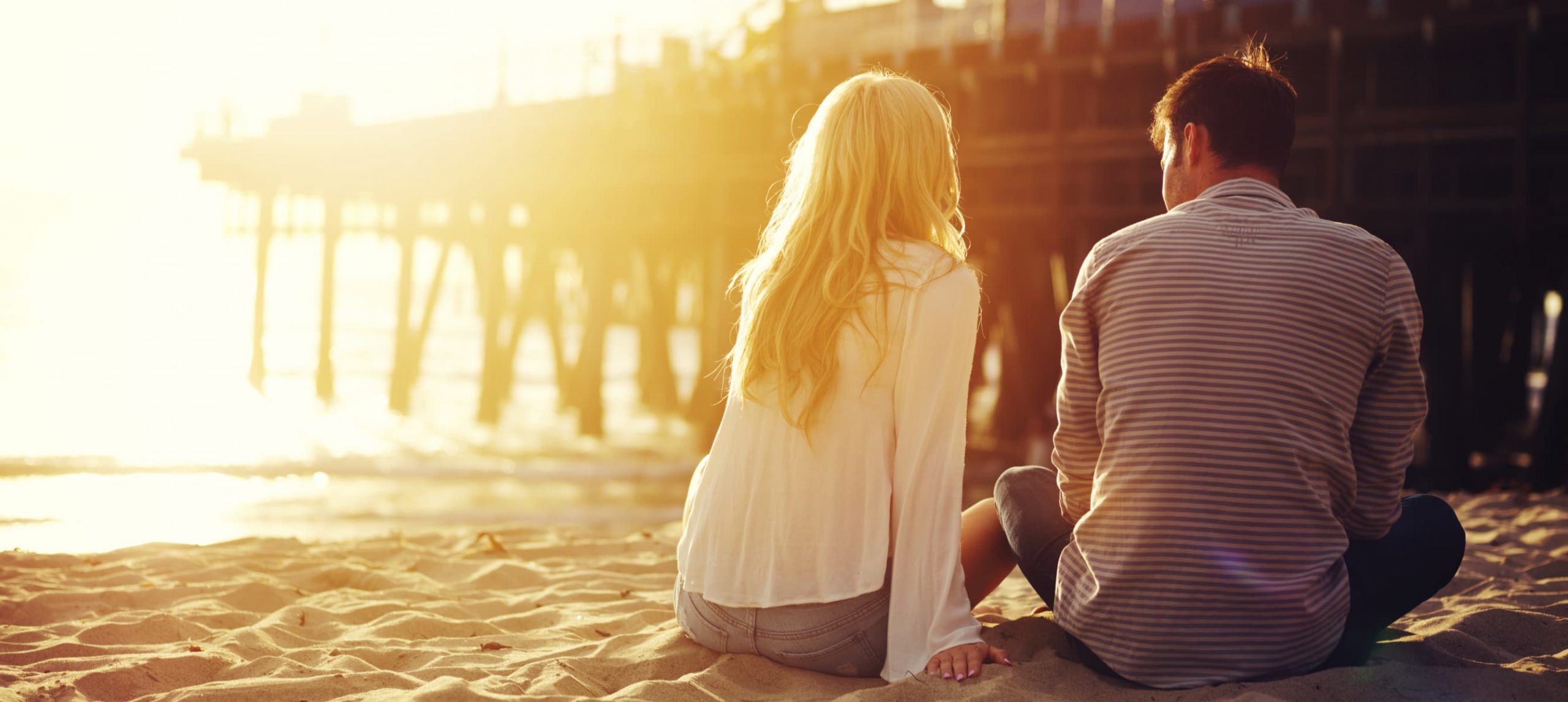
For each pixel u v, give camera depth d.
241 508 7.80
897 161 2.12
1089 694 1.91
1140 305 1.91
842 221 2.12
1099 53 9.72
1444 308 9.16
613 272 16.72
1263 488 1.83
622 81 15.16
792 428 2.10
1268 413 1.82
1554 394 8.98
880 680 2.12
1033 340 12.66
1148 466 1.87
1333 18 8.57
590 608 2.98
